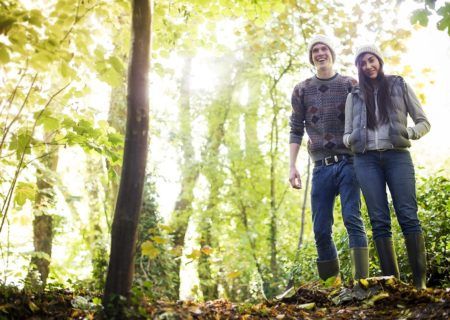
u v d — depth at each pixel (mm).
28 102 3936
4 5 3184
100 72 3652
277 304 3688
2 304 2955
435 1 3414
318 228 4293
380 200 3814
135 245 2826
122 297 2723
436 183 5324
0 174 4121
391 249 3785
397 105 3871
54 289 3508
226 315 3260
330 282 3896
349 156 4242
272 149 13250
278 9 4969
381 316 3096
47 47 3166
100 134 3951
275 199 13539
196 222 13312
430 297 3123
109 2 3686
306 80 4496
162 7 4746
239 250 12297
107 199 10836
